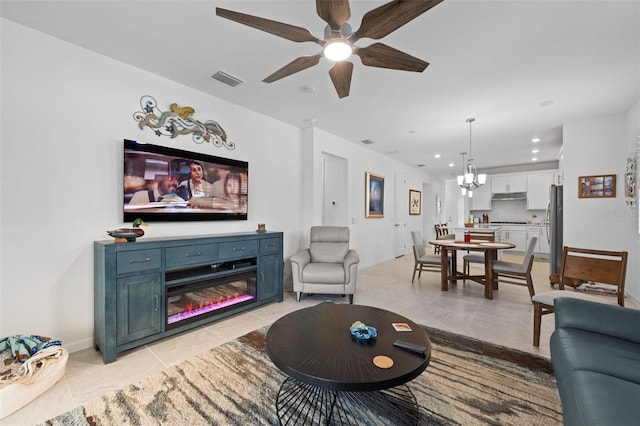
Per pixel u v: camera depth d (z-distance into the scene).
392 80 2.86
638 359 1.32
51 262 2.17
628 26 2.02
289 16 1.99
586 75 2.74
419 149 5.87
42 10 1.89
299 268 3.55
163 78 2.83
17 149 2.03
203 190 3.11
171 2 1.83
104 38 2.21
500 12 1.90
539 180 7.33
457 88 3.03
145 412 1.58
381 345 1.56
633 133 3.43
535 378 1.89
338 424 1.50
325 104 3.51
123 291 2.18
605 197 3.83
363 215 5.74
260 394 1.74
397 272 5.34
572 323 1.69
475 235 5.32
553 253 4.49
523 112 3.72
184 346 2.35
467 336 2.54
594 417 0.95
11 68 2.01
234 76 2.81
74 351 2.26
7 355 1.87
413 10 1.38
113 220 2.48
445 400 1.68
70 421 1.51
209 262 2.77
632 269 3.53
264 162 3.91
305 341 1.61
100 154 2.42
